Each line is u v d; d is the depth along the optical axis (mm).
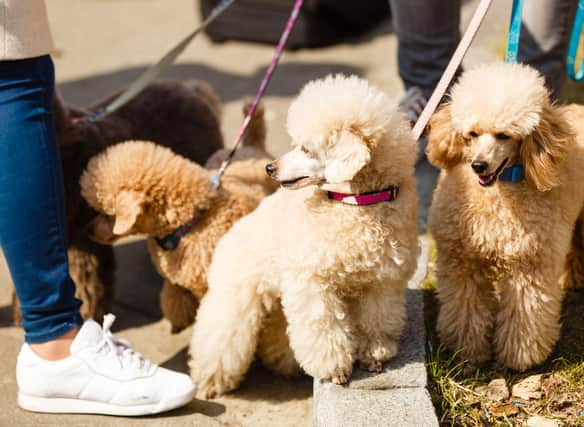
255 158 3707
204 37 7484
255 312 2838
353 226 2381
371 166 2377
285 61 6738
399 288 2607
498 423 2498
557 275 2652
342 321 2578
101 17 8242
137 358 2723
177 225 3025
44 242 2465
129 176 2973
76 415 2707
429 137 2768
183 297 3381
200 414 2752
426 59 4020
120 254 4125
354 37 7199
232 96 5996
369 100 2375
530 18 3342
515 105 2375
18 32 2328
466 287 2773
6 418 2699
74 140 3363
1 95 2377
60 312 2596
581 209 2928
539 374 2736
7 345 3256
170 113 3852
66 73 6688
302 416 2826
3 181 2393
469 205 2584
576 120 2875
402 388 2566
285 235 2541
